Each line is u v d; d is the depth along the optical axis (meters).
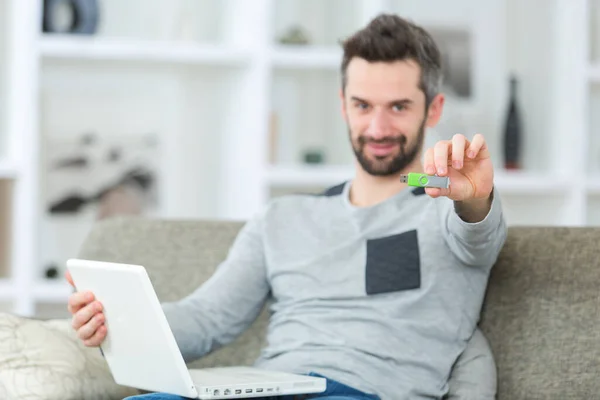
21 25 5.36
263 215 3.19
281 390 2.55
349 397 2.62
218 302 3.08
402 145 3.06
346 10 6.09
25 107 5.34
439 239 2.92
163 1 5.92
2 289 5.30
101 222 3.56
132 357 2.63
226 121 5.98
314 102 6.11
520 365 2.92
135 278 2.46
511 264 3.04
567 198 5.96
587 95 5.93
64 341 2.96
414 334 2.85
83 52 5.42
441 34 6.17
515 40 6.23
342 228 3.05
